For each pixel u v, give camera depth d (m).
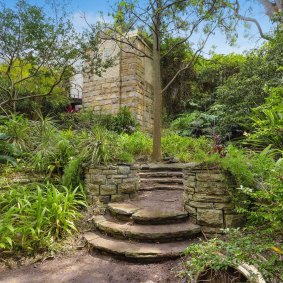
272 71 6.84
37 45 5.97
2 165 4.56
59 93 9.11
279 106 3.71
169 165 5.76
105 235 3.20
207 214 3.05
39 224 3.06
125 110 8.80
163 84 11.18
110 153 4.27
